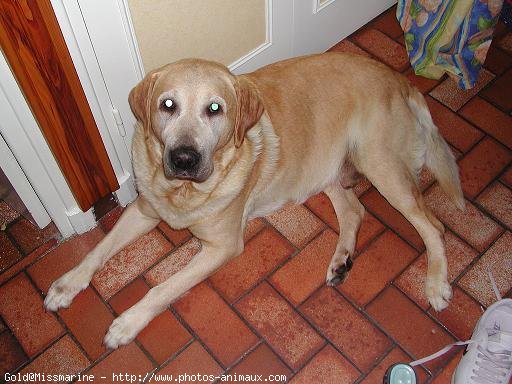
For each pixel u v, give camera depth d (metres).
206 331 1.18
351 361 1.15
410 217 1.24
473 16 1.43
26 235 1.31
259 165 1.13
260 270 1.27
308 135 1.19
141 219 1.24
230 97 0.98
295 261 1.28
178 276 1.14
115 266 1.27
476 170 1.42
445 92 1.56
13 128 0.99
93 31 0.96
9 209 1.35
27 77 0.91
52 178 1.13
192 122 0.95
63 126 1.04
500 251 1.30
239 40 1.32
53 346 1.16
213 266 1.16
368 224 1.34
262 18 1.33
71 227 1.28
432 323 1.20
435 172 1.31
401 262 1.28
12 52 0.87
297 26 1.45
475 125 1.49
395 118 1.22
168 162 0.96
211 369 1.14
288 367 1.14
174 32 1.15
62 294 1.17
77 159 1.12
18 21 0.84
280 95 1.15
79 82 1.00
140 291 1.24
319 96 1.19
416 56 1.58
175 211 1.12
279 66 1.19
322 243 1.31
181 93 0.94
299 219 1.35
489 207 1.36
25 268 1.26
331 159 1.26
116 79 1.08
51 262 1.27
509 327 1.15
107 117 1.13
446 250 1.30
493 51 1.63
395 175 1.22
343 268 1.23
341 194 1.33
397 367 1.09
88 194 1.22
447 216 1.35
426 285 1.22
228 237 1.15
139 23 1.07
